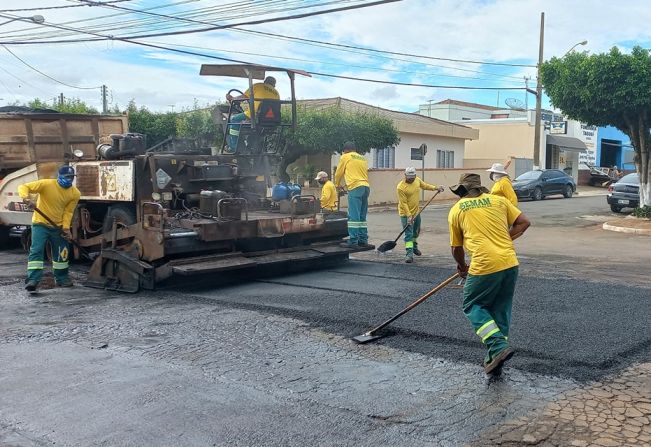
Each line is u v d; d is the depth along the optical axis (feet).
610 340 18.19
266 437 12.70
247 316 22.03
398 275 29.35
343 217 33.45
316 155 84.53
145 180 27.73
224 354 17.95
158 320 21.76
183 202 29.17
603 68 52.13
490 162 119.96
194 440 12.61
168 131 86.28
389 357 17.42
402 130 94.02
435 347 18.10
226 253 28.17
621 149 157.07
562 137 131.44
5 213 36.24
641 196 58.70
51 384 15.74
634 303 22.80
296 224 29.78
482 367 16.39
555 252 39.37
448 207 83.51
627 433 12.49
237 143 31.71
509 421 13.17
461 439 12.44
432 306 22.52
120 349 18.54
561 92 55.93
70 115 37.06
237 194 31.60
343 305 22.97
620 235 49.62
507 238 15.76
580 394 14.49
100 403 14.51
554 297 23.82
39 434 12.99
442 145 106.93
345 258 34.22
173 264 25.64
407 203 33.96
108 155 29.27
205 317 22.03
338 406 14.17
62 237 27.55
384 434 12.75
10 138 35.35
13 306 24.20
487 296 15.75
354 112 81.05
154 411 14.03
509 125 125.18
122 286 26.84
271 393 14.99
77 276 30.50
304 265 31.91
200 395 14.93
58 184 26.89
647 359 16.83
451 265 32.73
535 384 15.15
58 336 19.97
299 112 71.82
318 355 17.74
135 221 28.02
